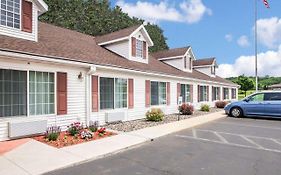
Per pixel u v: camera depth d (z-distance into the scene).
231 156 7.57
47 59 9.73
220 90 29.86
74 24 33.97
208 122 15.02
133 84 15.16
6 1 10.08
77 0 36.75
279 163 6.87
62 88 10.80
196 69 31.36
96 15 38.75
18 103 9.30
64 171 6.15
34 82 9.83
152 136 10.20
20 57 8.91
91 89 12.23
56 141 8.96
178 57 23.64
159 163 6.86
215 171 6.21
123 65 14.12
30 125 9.44
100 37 18.95
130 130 11.60
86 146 8.41
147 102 16.36
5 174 5.78
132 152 8.01
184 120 15.43
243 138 10.25
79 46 14.31
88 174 5.97
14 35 10.22
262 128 12.80
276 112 16.23
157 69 17.84
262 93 17.11
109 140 9.37
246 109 17.25
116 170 6.27
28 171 5.99
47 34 13.67
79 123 10.73
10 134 8.88
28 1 10.73
